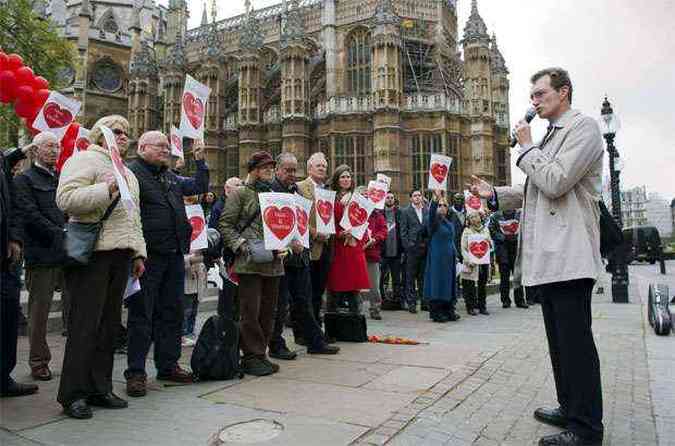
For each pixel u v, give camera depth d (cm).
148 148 564
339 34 4397
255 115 4388
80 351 466
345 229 840
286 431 409
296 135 4072
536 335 879
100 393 482
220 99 4766
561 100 439
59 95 752
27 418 457
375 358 693
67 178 465
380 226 1111
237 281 641
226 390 542
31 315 620
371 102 3959
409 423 427
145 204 554
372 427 417
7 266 529
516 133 445
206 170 632
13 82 723
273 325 674
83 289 475
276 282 655
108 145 445
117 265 495
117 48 5588
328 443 382
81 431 420
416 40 4212
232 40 5166
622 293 1368
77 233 462
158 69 5603
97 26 6116
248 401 498
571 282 412
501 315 1191
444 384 552
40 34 2491
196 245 826
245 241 617
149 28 6544
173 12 6000
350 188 880
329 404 483
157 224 555
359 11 4312
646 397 525
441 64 4228
